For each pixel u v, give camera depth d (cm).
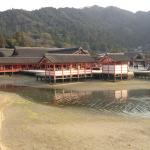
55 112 2919
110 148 1720
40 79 6350
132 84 5516
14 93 4506
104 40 19600
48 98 4066
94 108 3294
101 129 2175
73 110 3130
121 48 17538
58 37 17538
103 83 5675
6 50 9544
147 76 6431
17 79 6581
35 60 7988
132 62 10144
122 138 1933
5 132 2022
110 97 4112
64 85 5475
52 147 1720
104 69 6184
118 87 5131
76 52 8319
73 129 2155
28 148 1691
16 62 7494
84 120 2555
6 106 3166
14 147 1702
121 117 2759
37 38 16662
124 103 3631
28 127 2178
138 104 3559
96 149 1698
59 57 5841
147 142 1853
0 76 7188
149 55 11056
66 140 1861
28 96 4256
